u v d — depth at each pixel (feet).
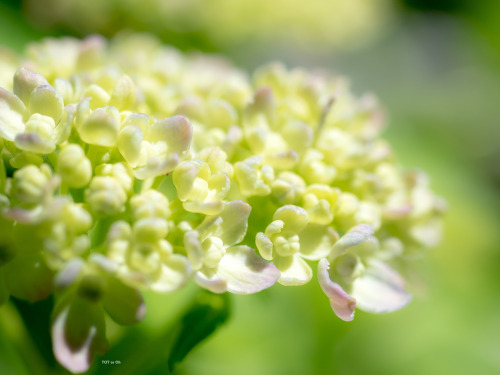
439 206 0.89
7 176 0.80
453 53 2.19
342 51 1.79
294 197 0.81
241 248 0.78
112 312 0.74
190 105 0.84
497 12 2.18
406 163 1.54
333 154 0.84
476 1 2.23
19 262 0.75
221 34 1.36
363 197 0.84
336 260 0.80
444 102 1.83
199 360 1.05
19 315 0.84
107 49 1.08
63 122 0.76
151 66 0.93
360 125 0.89
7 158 0.77
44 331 0.84
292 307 1.07
